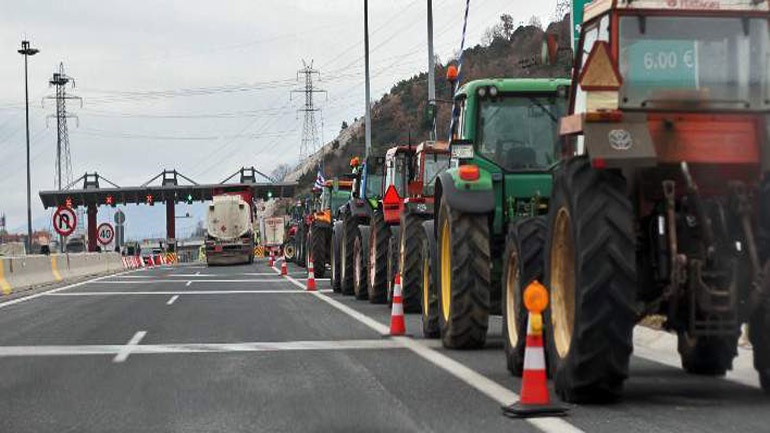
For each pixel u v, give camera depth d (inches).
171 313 702.5
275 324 608.1
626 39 333.4
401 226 676.7
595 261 302.8
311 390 358.6
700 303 303.3
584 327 302.7
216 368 418.9
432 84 1258.0
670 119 326.0
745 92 329.1
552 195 339.3
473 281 456.8
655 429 276.2
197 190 3651.6
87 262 1561.3
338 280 948.0
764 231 310.5
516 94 479.2
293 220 2285.9
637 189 322.7
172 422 306.0
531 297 302.5
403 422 298.2
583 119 309.6
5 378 398.6
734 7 332.8
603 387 311.4
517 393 344.8
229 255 2142.0
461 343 468.8
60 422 308.3
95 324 624.7
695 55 331.9
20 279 1120.8
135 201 3651.6
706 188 324.5
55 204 3577.8
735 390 341.7
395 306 546.3
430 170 673.0
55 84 3762.3
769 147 318.3
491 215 474.3
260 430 291.7
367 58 1640.0
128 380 390.6
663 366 404.8
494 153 476.4
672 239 306.5
